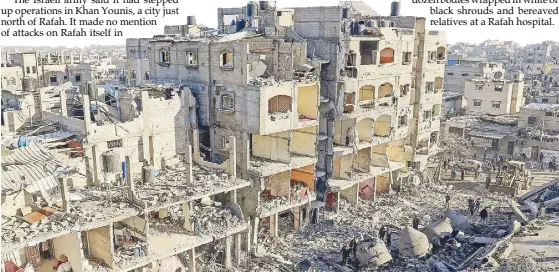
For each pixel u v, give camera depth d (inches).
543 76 4626.0
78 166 1140.5
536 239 1219.9
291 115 1366.9
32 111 1359.5
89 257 999.6
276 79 1398.9
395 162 1850.4
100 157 1182.9
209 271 1162.0
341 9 1449.3
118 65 5024.6
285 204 1370.6
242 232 1223.5
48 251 1018.1
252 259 1246.3
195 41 1418.6
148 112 1282.0
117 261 972.6
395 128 1749.5
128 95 1300.4
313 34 1526.8
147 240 1013.8
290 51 1403.8
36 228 885.8
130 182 1021.2
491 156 2476.6
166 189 1136.8
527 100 3383.4
